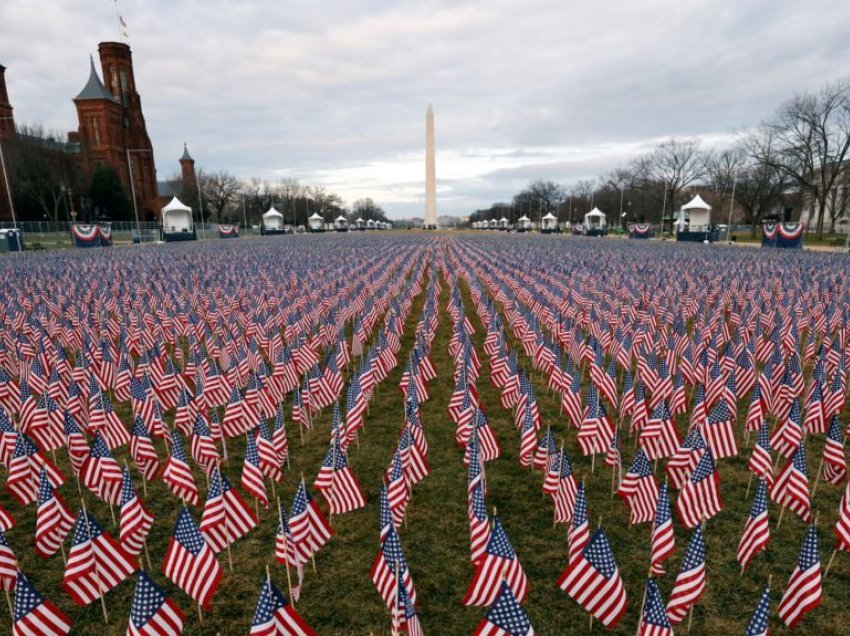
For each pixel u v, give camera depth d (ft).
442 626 18.02
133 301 66.28
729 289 70.90
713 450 26.89
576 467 28.50
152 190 341.21
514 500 25.23
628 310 58.44
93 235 174.19
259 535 23.03
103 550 17.92
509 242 194.29
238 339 46.55
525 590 16.17
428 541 22.34
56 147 271.69
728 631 17.69
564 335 47.93
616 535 22.67
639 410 30.09
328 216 527.40
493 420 34.45
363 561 21.21
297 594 18.66
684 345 42.80
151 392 32.65
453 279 85.81
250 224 428.15
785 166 183.83
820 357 36.45
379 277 90.17
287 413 36.32
